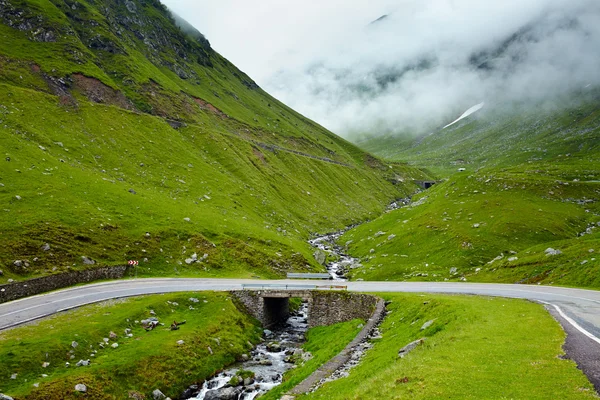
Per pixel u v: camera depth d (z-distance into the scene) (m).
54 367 32.09
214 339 44.22
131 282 58.28
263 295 55.91
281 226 115.12
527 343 23.41
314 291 55.38
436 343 27.31
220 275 68.75
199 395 35.44
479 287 53.84
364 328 43.47
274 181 152.12
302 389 29.50
